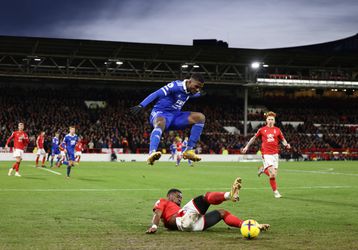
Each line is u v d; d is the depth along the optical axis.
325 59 59.31
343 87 59.97
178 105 9.27
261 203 14.48
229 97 67.31
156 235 9.02
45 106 56.59
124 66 59.72
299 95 71.06
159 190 18.33
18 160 24.78
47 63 57.91
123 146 50.88
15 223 10.30
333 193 17.83
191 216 9.30
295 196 16.62
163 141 53.53
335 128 64.94
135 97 62.56
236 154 53.97
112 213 11.96
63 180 22.62
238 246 8.02
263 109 67.69
